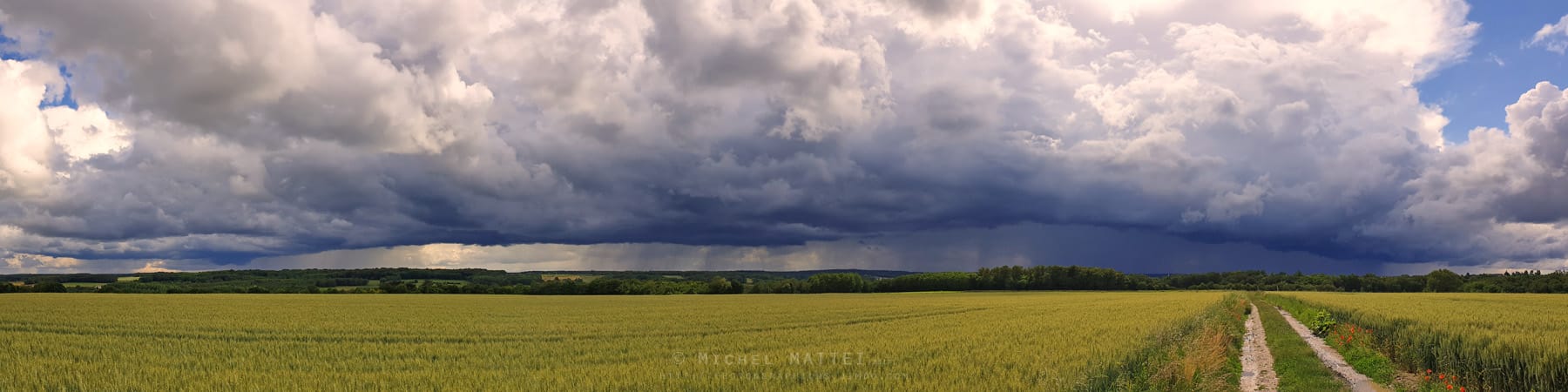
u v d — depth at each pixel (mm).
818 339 26266
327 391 15117
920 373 16031
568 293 113375
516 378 16484
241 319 39594
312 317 41531
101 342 26781
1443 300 59188
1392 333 22812
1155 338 22531
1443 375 18047
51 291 97688
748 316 42969
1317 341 28641
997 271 143750
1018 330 27844
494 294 101875
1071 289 140625
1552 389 16047
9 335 29875
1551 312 39125
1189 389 16234
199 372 18703
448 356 22797
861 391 13891
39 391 15680
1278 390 17734
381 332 31281
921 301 68375
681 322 37469
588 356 21859
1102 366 15875
